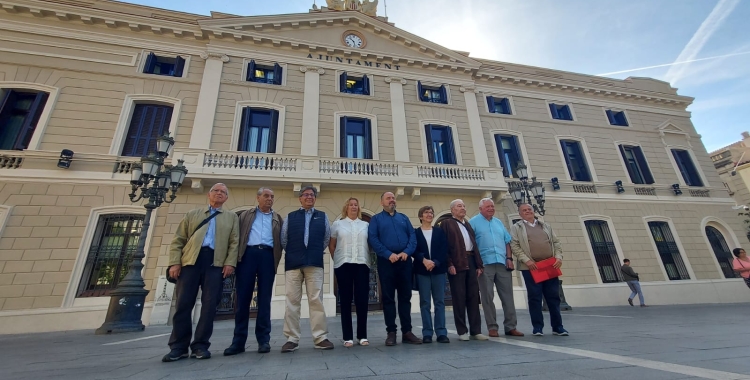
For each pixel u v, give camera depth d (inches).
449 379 80.2
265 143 472.7
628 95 675.4
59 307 336.8
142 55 467.5
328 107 511.2
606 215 545.3
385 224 157.8
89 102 425.1
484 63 644.7
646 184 596.7
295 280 142.5
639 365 89.4
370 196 452.8
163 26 480.1
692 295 515.8
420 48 596.1
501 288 171.5
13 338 247.1
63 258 354.0
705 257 554.9
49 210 365.4
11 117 403.2
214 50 493.4
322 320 140.4
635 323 215.0
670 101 697.6
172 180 325.1
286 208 417.4
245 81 491.2
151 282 364.8
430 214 170.1
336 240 157.3
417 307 419.2
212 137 446.3
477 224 182.1
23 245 347.9
